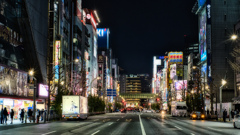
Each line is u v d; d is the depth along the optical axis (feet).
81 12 336.90
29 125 104.42
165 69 561.43
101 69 492.95
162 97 570.87
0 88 127.65
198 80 224.74
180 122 128.16
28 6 164.35
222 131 78.38
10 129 84.89
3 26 141.49
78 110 139.85
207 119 172.86
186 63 558.56
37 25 178.50
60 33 228.84
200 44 348.38
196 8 366.43
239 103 195.93
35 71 174.81
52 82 189.26
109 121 134.72
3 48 140.46
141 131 76.69
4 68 132.46
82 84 255.29
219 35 316.81
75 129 84.23
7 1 147.84
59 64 205.57
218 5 321.93
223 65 310.86
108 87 561.84
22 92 151.64
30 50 171.12
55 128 88.74
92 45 400.88
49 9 212.64
